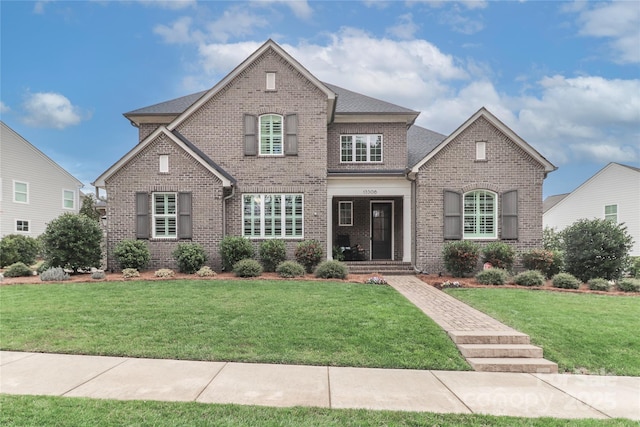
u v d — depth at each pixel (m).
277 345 6.74
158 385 5.16
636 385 5.67
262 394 4.94
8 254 18.73
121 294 10.59
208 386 5.16
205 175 15.58
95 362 6.00
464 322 8.18
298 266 14.20
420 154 20.08
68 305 9.25
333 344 6.82
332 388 5.20
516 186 15.75
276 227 16.48
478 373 6.04
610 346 7.09
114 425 3.99
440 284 12.83
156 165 15.53
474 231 15.82
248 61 16.66
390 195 16.97
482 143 15.79
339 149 18.86
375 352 6.55
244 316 8.38
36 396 4.69
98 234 14.91
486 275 13.10
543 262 14.20
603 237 13.59
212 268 15.55
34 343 6.68
